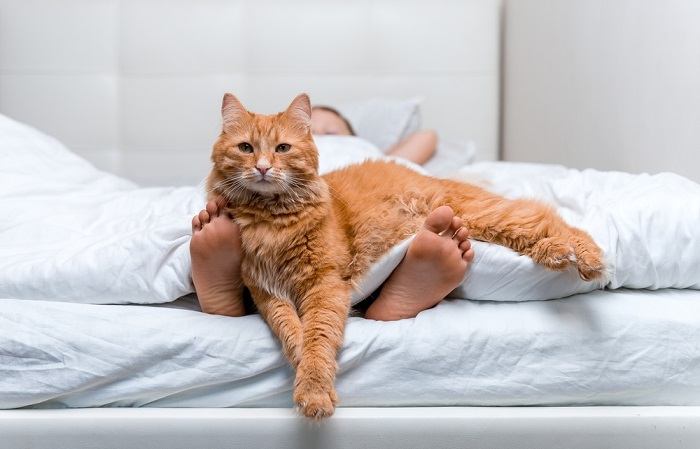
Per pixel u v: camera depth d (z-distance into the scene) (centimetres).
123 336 106
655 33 163
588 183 152
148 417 102
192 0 271
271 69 273
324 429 102
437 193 125
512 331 108
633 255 113
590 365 107
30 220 135
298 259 115
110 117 271
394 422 103
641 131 170
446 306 116
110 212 148
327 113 232
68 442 102
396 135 245
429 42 274
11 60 266
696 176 142
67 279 115
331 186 127
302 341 106
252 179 111
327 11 273
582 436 104
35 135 173
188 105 271
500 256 112
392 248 115
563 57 227
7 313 107
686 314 109
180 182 264
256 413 104
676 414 105
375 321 115
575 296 115
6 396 103
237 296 119
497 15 277
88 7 268
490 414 104
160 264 117
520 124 270
